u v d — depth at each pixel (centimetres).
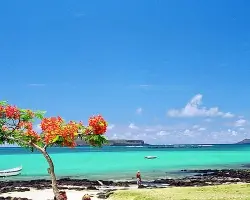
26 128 1745
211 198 2542
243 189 2961
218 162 9481
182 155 12938
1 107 1745
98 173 6481
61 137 1675
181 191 2936
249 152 15488
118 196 3020
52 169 1686
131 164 8644
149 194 2830
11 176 6009
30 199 3253
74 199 3325
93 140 1716
